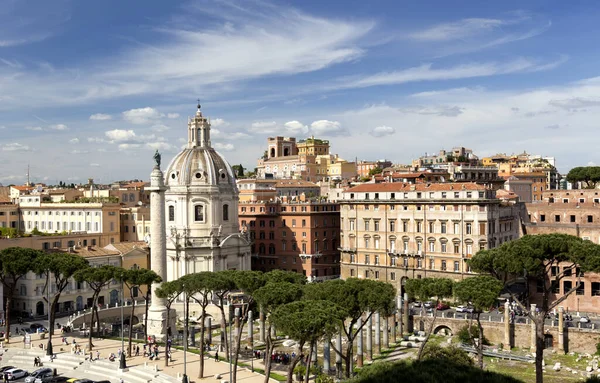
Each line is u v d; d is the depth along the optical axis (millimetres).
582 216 140000
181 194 154375
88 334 114688
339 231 178500
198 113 162875
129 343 99812
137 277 104250
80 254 139375
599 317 116812
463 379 42844
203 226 155500
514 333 109750
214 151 163875
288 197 184750
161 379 86438
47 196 197625
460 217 138375
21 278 128500
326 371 91562
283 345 112625
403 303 125125
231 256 157750
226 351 100250
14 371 89188
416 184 150625
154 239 115188
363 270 155875
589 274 121688
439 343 110938
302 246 173500
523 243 87375
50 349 99375
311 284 87438
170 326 117750
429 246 144000
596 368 93938
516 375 91938
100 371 92438
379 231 153000
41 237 143500
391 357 103500
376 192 154375
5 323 121500
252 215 182625
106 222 171000
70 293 133875
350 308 78625
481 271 92062
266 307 79625
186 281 93625
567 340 105188
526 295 128875
